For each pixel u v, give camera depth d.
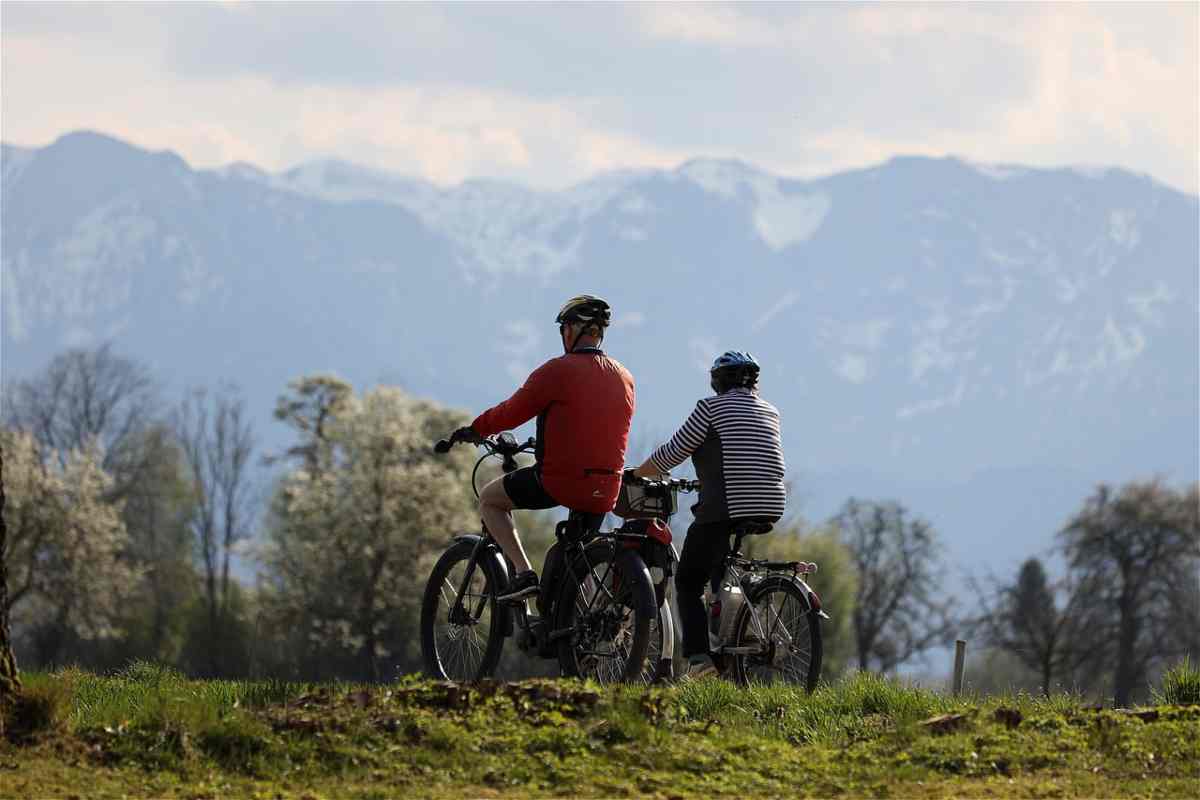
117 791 26.05
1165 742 30.91
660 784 28.05
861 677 38.88
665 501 40.81
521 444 38.28
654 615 35.78
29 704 28.58
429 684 31.98
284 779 27.33
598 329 38.53
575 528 38.06
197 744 28.47
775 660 39.75
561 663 37.53
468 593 38.94
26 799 25.23
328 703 31.23
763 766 29.45
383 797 26.42
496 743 29.44
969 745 30.62
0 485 28.64
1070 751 30.62
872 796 27.69
